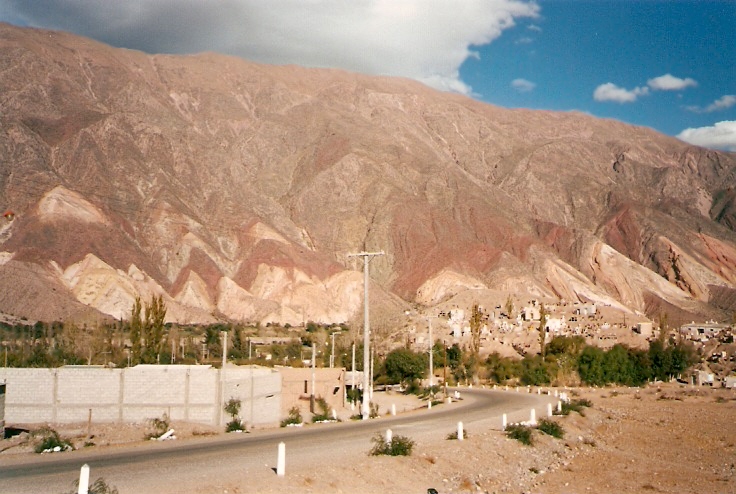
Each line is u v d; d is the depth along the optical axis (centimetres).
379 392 8675
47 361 7975
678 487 3428
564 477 3466
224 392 4622
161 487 2250
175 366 5259
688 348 11919
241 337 12938
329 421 4956
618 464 3922
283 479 2491
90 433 4041
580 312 15988
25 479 2348
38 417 4516
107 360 8525
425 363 9769
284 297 19000
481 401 6850
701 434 5281
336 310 18800
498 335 13412
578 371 10550
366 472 2803
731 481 3600
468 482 3003
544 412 5656
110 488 2205
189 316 16850
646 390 9406
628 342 13088
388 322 15688
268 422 5069
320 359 9681
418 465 3103
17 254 16488
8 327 11888
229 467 2658
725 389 9631
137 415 4566
